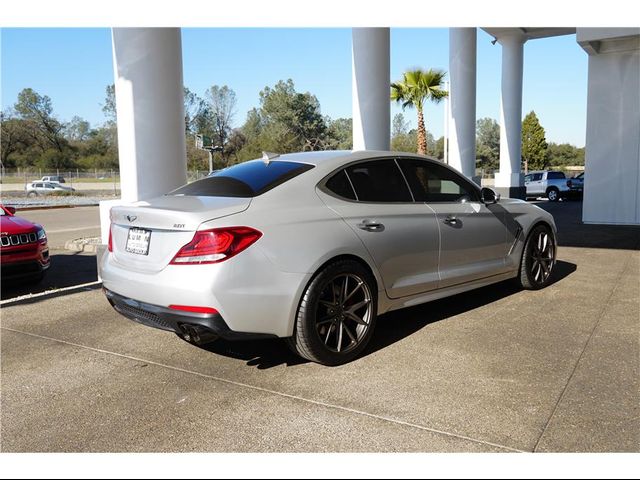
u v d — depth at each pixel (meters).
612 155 11.45
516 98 20.22
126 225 3.64
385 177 4.20
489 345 3.90
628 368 3.42
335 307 3.59
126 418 2.93
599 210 11.74
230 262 3.15
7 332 4.47
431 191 4.50
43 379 3.49
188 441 2.67
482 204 4.87
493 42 20.42
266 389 3.26
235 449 2.58
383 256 3.88
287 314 3.35
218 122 70.06
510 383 3.23
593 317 4.53
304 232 3.45
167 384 3.37
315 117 74.81
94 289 6.02
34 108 74.38
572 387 3.16
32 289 6.39
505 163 20.67
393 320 4.59
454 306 4.98
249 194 3.52
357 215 3.80
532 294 5.37
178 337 4.29
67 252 9.50
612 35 10.50
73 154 74.94
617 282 5.82
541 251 5.59
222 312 3.13
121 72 6.11
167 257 3.28
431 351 3.81
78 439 2.72
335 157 4.04
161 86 6.12
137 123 6.12
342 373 3.47
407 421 2.80
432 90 23.72
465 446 2.55
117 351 3.99
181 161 6.38
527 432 2.66
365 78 9.04
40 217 18.53
